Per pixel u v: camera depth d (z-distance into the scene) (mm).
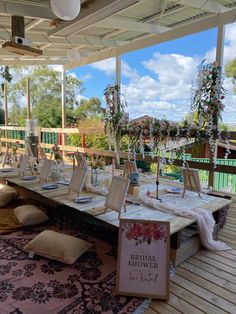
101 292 2006
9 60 7199
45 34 5391
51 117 14922
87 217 3082
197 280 2174
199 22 4750
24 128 8914
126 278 2002
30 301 1898
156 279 1981
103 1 3498
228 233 3074
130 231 2090
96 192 3314
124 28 4762
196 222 2617
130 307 1848
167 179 4461
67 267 2340
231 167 4340
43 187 3557
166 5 4227
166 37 5348
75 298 1937
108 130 4848
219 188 4980
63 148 7871
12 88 17031
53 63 7789
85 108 13672
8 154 6059
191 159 4914
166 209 2730
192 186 3189
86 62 7508
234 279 2191
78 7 2736
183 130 3436
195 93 3414
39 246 2475
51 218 3463
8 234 3018
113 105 4805
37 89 16281
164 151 3648
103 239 2904
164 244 2045
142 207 2807
